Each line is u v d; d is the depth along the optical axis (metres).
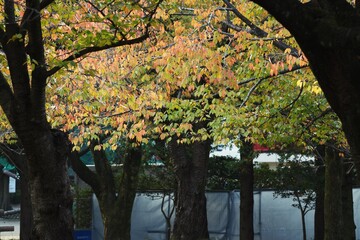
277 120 16.03
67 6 12.88
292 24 6.52
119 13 12.80
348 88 6.66
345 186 23.39
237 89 15.43
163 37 15.60
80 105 16.23
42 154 9.94
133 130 16.42
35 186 10.10
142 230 30.44
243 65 14.55
